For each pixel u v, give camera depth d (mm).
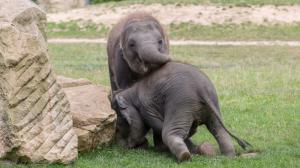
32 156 11719
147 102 13562
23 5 12320
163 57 13664
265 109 18531
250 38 44312
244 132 15477
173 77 13195
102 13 51156
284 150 13453
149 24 14852
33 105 11844
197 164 12227
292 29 45812
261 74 26422
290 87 22891
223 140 13086
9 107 11445
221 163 12312
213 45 41531
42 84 12031
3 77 11469
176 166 12156
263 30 45594
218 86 23062
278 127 16062
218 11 48750
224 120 16984
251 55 36188
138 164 12469
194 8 49469
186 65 13453
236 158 12625
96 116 13391
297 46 40594
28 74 11734
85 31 48500
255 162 12320
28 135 11695
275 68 29250
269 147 13906
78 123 13258
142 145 14180
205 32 45781
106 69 29219
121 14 50375
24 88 11672
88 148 13242
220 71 27859
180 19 47844
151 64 13875
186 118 12836
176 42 43844
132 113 13891
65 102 12578
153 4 50844
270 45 41219
